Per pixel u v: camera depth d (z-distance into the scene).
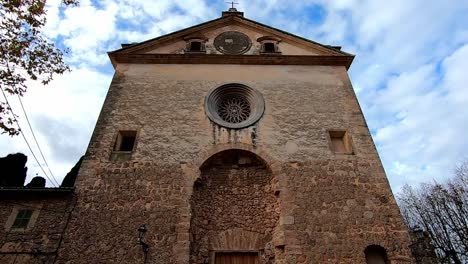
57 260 8.09
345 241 8.73
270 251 9.13
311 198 9.46
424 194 22.41
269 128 10.92
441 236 19.59
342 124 11.18
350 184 9.77
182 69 12.47
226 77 12.29
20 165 15.28
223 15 14.97
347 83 12.35
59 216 8.80
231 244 9.30
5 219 8.69
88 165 9.77
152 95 11.59
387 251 8.58
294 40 13.67
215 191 10.20
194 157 10.15
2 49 7.38
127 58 12.60
